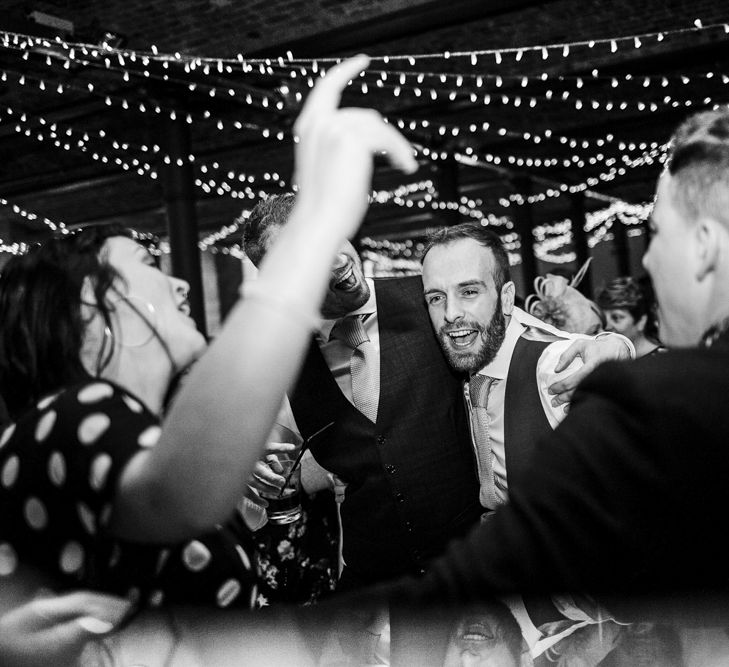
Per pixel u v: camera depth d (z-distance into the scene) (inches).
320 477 83.0
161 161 316.5
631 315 130.0
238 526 39.2
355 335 74.5
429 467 73.0
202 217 579.5
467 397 72.3
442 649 31.9
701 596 28.7
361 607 35.5
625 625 29.1
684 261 31.7
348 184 25.1
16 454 32.7
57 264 36.4
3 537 32.9
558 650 30.3
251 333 24.2
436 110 358.3
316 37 270.5
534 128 414.0
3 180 440.5
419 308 77.0
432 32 277.4
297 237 25.0
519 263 721.6
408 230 700.7
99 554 31.2
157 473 25.9
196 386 24.4
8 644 32.1
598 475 28.3
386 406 73.5
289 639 35.6
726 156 30.7
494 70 315.9
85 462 30.1
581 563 28.4
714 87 350.9
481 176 524.1
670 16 275.9
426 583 31.3
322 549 84.7
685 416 27.7
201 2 251.9
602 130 414.9
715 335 30.8
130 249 38.4
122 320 36.5
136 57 254.4
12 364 36.2
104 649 32.3
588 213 671.1
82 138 368.2
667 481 27.7
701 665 29.0
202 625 33.9
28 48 233.1
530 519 28.9
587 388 30.4
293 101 307.9
